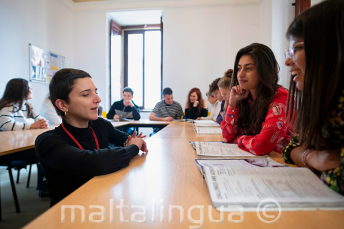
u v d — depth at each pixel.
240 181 0.48
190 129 1.85
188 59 4.16
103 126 1.02
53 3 3.79
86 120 0.83
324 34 0.42
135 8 4.20
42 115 2.52
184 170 0.64
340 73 0.41
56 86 0.77
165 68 4.21
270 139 0.81
